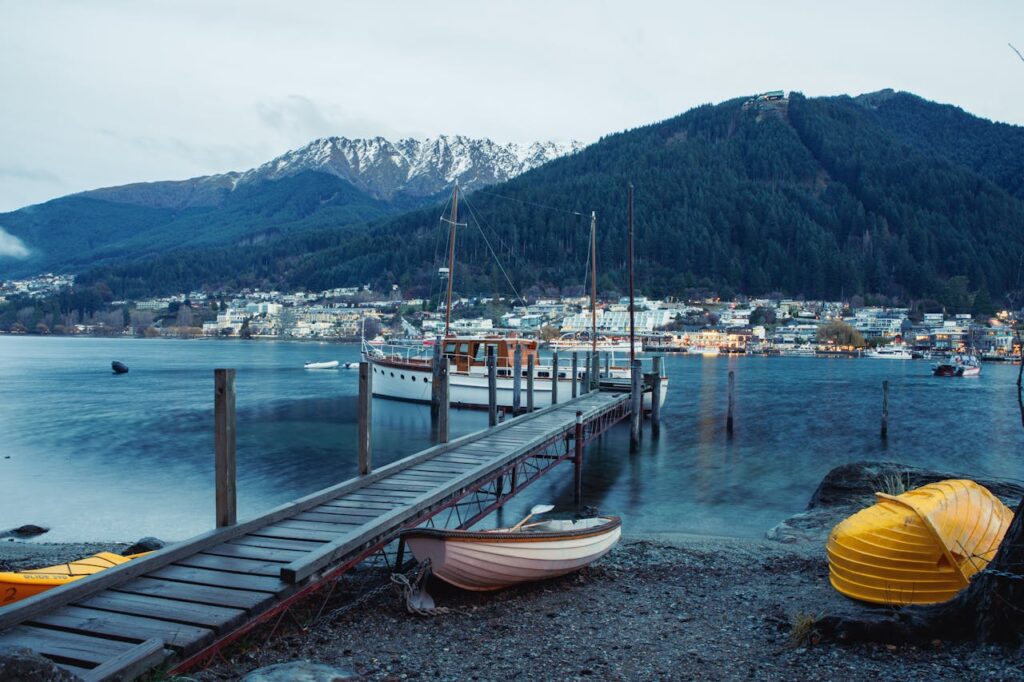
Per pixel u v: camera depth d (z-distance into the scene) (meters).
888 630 7.16
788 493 20.72
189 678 5.89
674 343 169.75
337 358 107.56
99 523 17.27
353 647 7.68
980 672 6.16
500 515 17.52
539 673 6.96
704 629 8.53
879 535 9.38
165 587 7.46
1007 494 15.82
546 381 36.81
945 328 173.75
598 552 11.11
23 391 51.69
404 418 36.94
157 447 28.28
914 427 35.72
